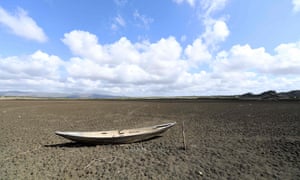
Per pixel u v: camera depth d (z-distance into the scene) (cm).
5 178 736
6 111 3288
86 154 1019
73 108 3956
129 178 729
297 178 702
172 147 1120
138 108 3900
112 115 2784
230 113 2720
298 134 1338
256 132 1451
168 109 3578
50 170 810
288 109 3022
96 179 724
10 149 1127
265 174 738
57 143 1255
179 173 763
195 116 2533
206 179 709
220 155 963
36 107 4162
